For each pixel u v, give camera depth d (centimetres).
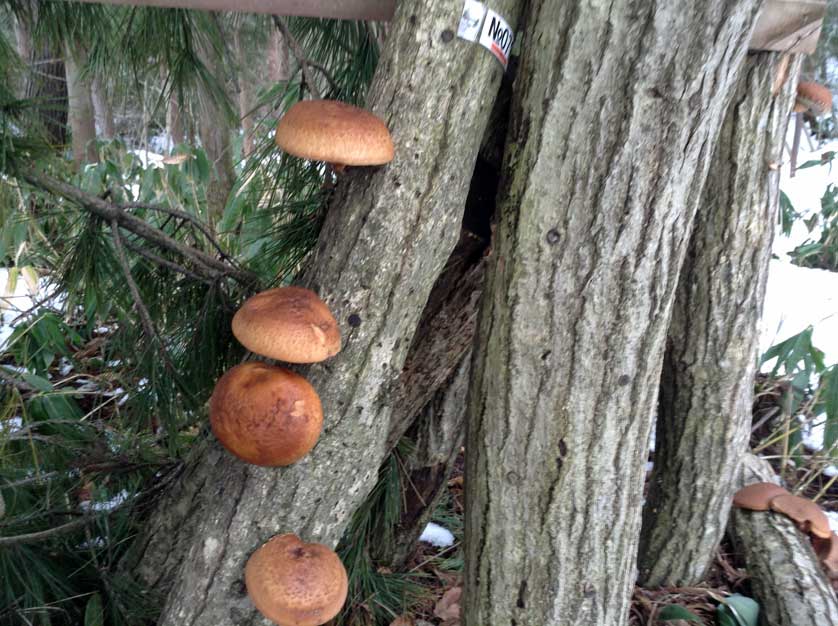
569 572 56
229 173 139
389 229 48
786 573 80
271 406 44
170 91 75
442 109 47
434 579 88
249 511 51
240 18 89
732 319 74
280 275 68
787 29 57
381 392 51
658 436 83
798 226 203
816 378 122
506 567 57
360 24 66
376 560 85
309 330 44
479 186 58
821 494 104
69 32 69
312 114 45
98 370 111
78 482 69
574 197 48
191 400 64
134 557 69
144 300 66
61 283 64
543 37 48
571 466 53
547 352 52
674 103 45
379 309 49
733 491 82
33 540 60
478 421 56
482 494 57
